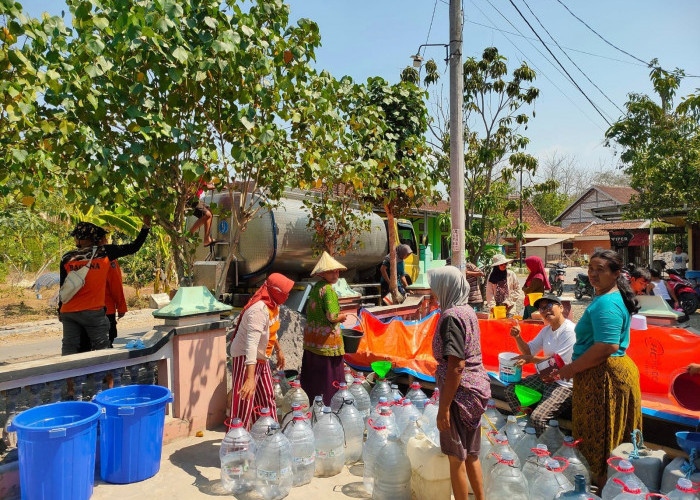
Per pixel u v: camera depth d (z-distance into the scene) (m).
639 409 3.74
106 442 3.93
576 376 3.81
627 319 3.66
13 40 4.01
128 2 4.23
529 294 7.30
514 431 4.26
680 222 20.11
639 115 15.16
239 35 4.74
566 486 3.35
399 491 3.73
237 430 4.02
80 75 4.45
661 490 3.41
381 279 10.10
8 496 3.62
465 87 15.88
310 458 4.14
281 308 6.78
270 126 5.15
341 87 6.91
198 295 5.10
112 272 6.01
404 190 8.07
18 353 10.05
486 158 15.91
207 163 5.39
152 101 4.69
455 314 3.37
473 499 3.88
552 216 60.88
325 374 5.11
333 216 8.17
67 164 4.58
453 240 7.92
